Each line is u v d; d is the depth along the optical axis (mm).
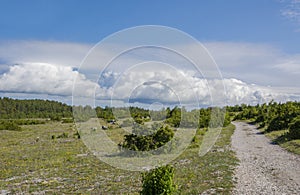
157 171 10805
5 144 37594
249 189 13891
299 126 33094
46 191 14688
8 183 16688
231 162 20703
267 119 55312
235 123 70125
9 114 95688
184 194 12719
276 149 28109
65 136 43031
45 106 110875
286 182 15258
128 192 13688
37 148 32281
